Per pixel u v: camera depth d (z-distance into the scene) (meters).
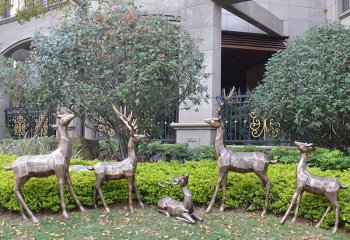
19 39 13.80
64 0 11.80
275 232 4.68
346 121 7.29
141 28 6.55
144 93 6.48
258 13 11.94
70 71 6.72
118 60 6.62
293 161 7.25
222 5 9.98
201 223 4.83
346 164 6.72
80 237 4.40
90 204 5.38
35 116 12.87
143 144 7.65
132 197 5.53
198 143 9.41
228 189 5.50
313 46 7.67
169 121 10.45
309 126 7.26
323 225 4.93
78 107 6.97
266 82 8.23
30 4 11.05
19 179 4.86
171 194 5.52
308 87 7.02
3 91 11.55
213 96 9.36
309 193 5.11
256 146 8.84
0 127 13.79
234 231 4.66
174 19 8.09
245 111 9.45
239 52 14.96
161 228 4.63
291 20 14.13
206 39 9.55
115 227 4.66
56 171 4.91
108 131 8.44
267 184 5.20
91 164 6.70
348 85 6.74
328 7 13.43
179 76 6.75
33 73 7.45
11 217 5.09
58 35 6.84
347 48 7.05
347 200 4.86
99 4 7.03
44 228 4.66
